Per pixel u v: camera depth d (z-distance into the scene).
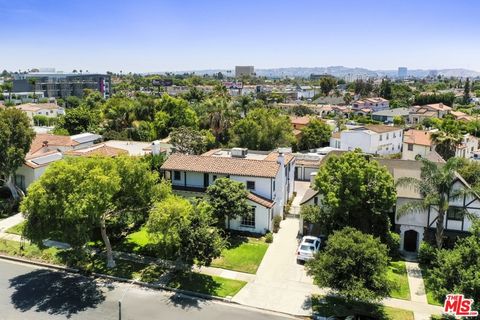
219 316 24.06
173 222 26.31
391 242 32.06
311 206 33.84
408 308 25.20
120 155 31.52
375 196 30.97
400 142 82.25
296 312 24.69
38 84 170.00
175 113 81.69
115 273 28.98
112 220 32.44
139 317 23.66
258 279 28.61
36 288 26.83
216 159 40.25
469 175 40.94
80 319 23.25
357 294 22.06
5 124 40.66
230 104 96.69
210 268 30.06
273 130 68.94
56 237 27.78
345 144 78.31
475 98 181.75
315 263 24.58
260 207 36.09
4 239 34.28
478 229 22.78
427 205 30.75
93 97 138.25
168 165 40.03
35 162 45.59
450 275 21.44
